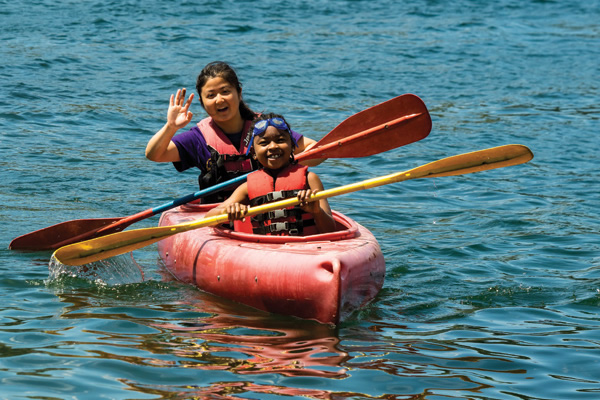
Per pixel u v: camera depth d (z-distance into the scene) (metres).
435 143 17.38
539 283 8.60
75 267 8.84
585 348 6.59
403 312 7.57
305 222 8.16
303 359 6.20
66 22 30.08
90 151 15.60
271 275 7.27
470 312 7.60
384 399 5.46
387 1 41.88
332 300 6.83
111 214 11.57
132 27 30.20
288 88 22.39
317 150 9.20
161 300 7.87
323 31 32.75
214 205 9.47
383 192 13.64
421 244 10.38
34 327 6.88
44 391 5.51
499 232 11.04
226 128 9.46
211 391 5.54
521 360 6.29
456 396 5.55
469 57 29.06
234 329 6.95
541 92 23.56
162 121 18.34
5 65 22.58
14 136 16.27
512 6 42.88
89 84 21.41
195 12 34.28
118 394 5.48
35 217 11.22
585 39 34.09
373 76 24.89
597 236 10.71
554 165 15.74
